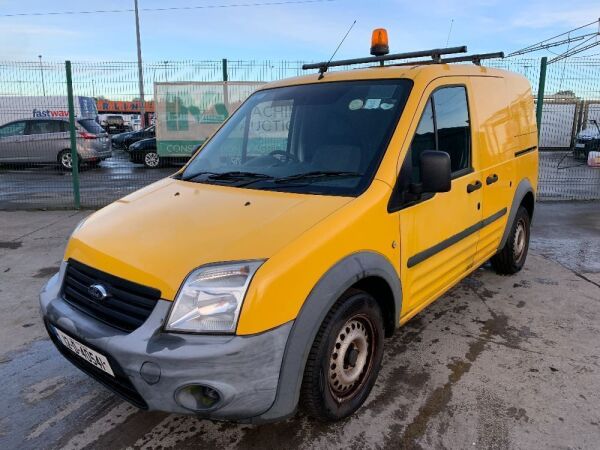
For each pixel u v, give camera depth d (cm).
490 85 415
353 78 346
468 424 279
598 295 468
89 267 254
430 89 323
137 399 232
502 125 430
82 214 868
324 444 265
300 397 251
